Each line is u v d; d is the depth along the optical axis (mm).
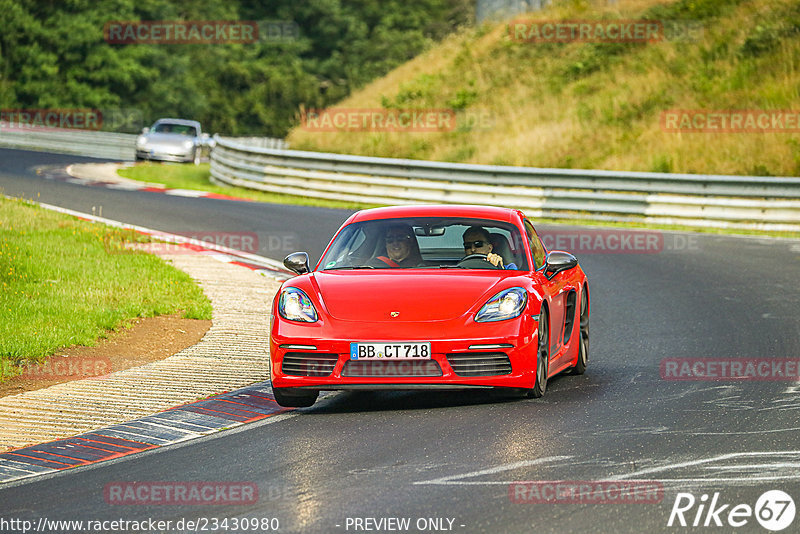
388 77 153625
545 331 28141
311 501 18656
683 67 116562
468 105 125500
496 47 141750
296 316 26703
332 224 71625
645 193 81500
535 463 20844
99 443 23953
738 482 19312
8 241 50344
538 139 108562
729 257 59844
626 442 22500
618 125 107750
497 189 86312
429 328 25766
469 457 21422
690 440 22609
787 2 122938
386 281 27641
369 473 20422
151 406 27484
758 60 111875
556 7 149625
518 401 27312
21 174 101875
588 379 30703
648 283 51094
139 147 126500
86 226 61656
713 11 127562
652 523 17016
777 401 26688
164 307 40906
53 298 40562
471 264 29281
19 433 24859
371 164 92625
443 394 28734
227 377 31016
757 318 40781
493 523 17094
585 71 124938
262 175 99688
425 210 31344
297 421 25812
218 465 21641
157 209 76688
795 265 56031
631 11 138375
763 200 76812
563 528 16797
